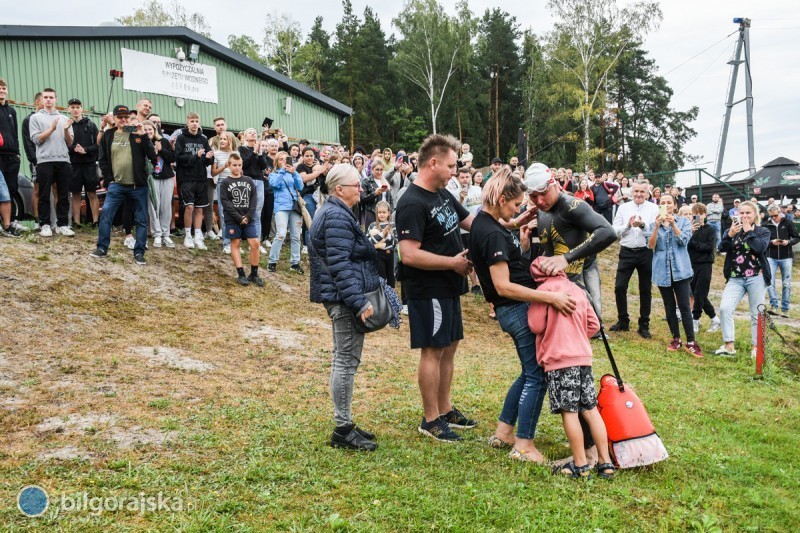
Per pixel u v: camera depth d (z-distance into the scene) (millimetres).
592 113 37250
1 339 5770
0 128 8688
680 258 8328
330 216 4016
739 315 12078
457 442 4484
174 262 9336
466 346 7910
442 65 43750
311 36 54312
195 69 17109
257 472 3631
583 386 4031
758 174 24438
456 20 43594
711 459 4520
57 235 9094
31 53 13898
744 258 8344
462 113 45375
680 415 5664
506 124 50375
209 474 3605
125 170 8484
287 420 4629
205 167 10148
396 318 4305
